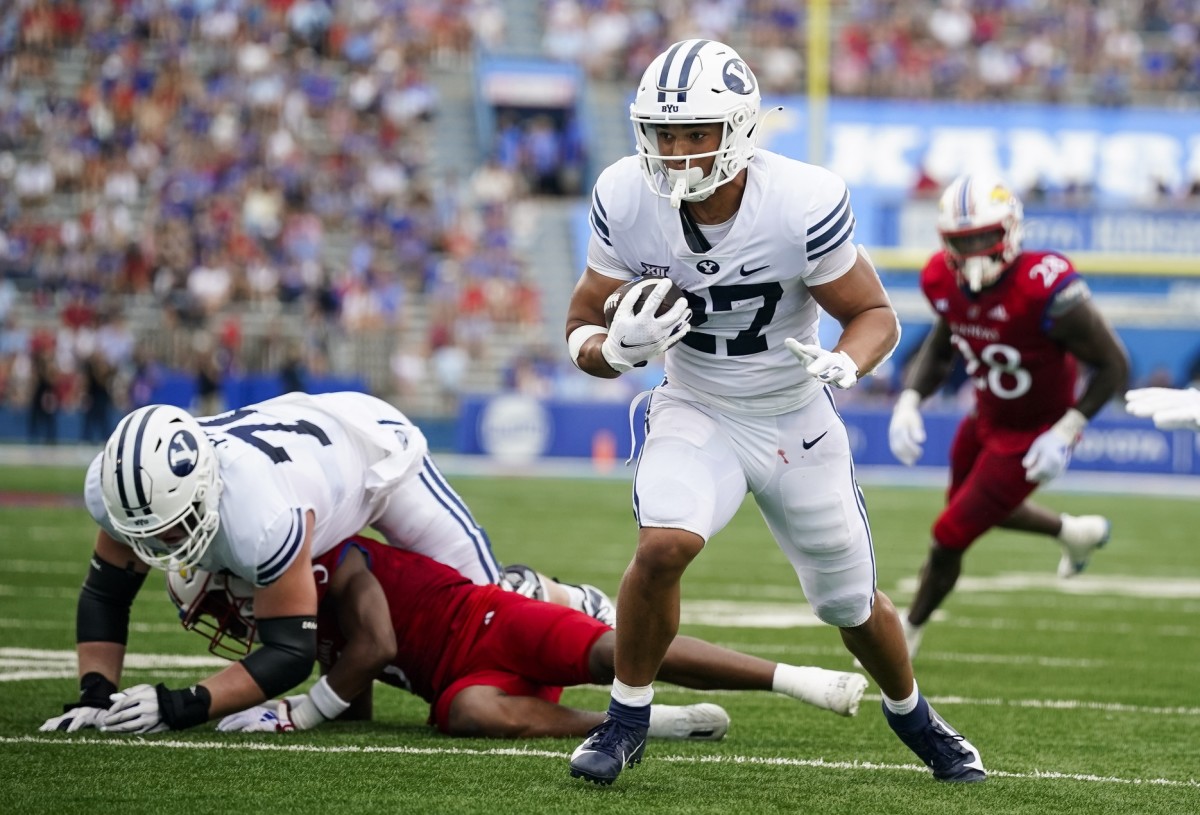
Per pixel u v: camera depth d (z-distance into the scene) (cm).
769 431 1262
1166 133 8450
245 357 6944
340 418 1545
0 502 4391
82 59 8125
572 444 6769
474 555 1609
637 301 1173
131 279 7312
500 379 7306
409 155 8162
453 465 6512
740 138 1192
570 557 3388
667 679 1497
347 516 1525
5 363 7119
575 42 8912
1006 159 8331
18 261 7331
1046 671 2072
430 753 1385
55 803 1161
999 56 9025
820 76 8100
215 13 8369
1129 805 1245
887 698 1326
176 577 1532
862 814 1184
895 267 7838
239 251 7400
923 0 9238
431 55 8819
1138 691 1916
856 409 6638
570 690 1892
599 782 1231
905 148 8288
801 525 1270
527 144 8350
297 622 1448
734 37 9000
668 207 1234
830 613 1291
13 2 8044
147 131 7844
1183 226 7850
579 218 8012
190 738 1436
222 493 1414
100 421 6862
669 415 1274
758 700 1808
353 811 1149
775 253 1219
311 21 8488
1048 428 2125
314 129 8162
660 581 1203
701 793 1247
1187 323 7519
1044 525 2252
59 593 2614
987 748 1511
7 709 1580
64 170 7650
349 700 1506
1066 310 2062
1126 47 9219
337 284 7438
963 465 2228
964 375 7525
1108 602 2920
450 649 1526
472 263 7650
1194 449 6581
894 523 4484
